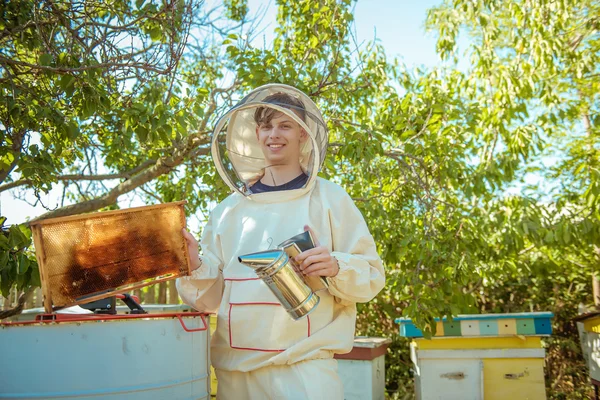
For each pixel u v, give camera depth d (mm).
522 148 4754
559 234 4223
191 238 1416
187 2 2883
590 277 6168
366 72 4184
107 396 1111
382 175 4148
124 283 1328
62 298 1249
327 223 1595
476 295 6383
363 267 1510
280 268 1300
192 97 3660
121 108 3076
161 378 1196
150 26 2932
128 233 1313
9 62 2494
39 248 1203
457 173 3982
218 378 1597
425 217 3920
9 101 2416
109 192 4086
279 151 1649
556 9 5234
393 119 3930
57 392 1084
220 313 1582
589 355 4191
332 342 1521
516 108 5109
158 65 2891
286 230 1579
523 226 4344
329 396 1470
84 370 1103
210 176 3934
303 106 1693
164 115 2900
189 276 1505
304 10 4195
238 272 1578
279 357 1453
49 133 2785
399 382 5852
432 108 3922
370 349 3795
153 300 6328
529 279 6191
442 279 3656
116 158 4082
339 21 3945
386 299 6188
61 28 3252
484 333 3805
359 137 3529
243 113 1772
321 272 1383
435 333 3602
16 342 1097
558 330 6078
